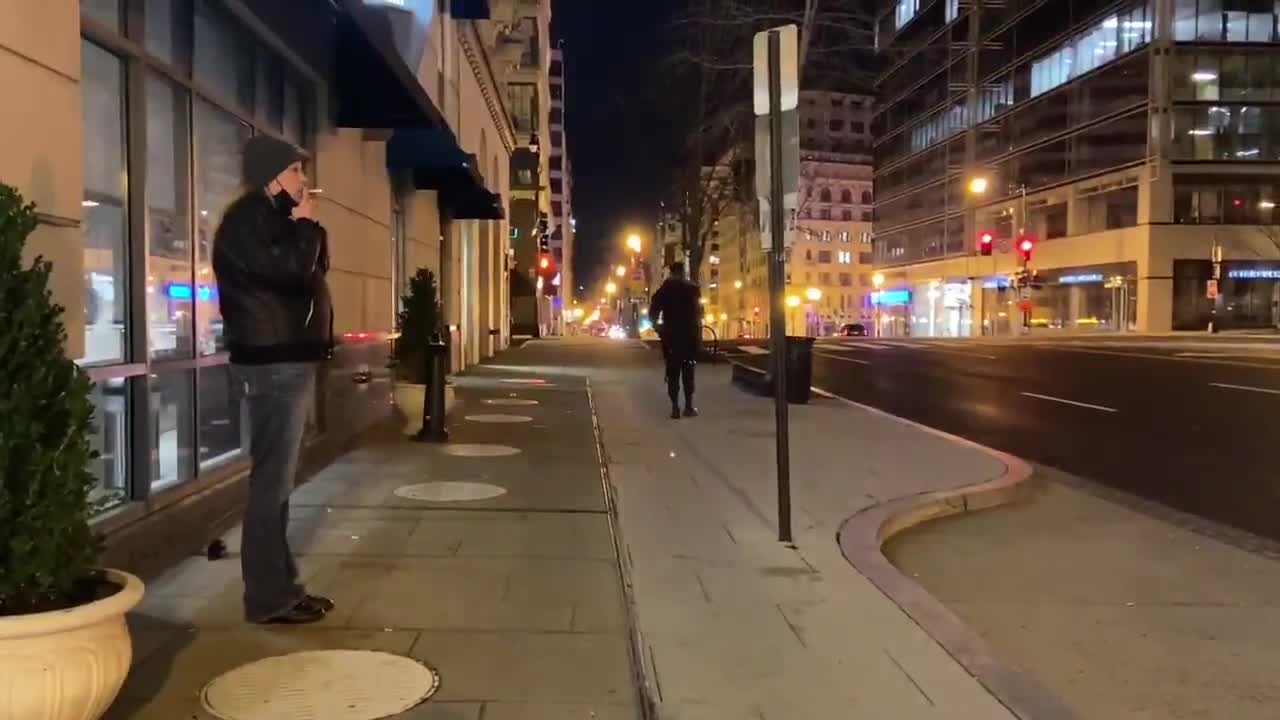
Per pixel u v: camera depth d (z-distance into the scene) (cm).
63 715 321
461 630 493
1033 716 411
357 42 918
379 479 869
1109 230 5225
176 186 651
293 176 484
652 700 419
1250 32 4878
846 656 477
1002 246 6197
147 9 602
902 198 7819
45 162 434
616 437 1165
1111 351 3250
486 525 709
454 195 1752
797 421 1341
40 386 319
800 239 11512
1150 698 465
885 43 7988
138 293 575
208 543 637
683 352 1358
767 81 714
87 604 327
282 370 477
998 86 6322
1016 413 1585
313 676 429
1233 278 4975
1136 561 706
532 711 402
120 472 566
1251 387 1958
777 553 657
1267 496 938
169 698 402
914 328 7575
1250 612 593
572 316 14512
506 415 1340
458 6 1777
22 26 416
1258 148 4912
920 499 833
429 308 1197
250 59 786
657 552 654
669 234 5591
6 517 312
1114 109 5172
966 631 515
